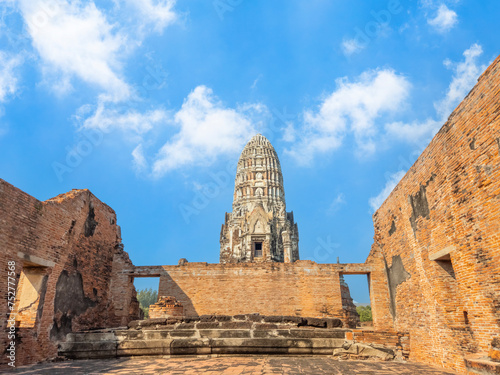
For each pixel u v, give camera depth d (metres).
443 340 11.95
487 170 9.20
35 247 12.80
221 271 20.89
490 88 9.06
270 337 13.70
